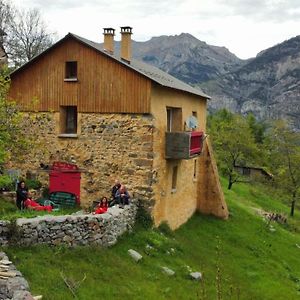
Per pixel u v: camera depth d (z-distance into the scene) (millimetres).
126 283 12016
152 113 17219
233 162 39688
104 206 16578
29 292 8883
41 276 10453
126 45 19875
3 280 9102
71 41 18281
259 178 47281
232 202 28906
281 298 15844
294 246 23938
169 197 19406
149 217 17375
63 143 18812
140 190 17469
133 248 14852
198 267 15898
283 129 41688
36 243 12023
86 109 18281
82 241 13219
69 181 18750
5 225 11406
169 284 13164
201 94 22625
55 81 18766
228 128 42031
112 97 17750
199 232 21094
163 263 14680
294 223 33188
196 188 24016
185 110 20938
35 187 19016
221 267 16859
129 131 17547
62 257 12078
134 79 17297
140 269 13406
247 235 22734
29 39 37969
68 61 18453
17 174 19266
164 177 18625
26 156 19406
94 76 18016
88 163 18422
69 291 10234
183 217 21609
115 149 17859
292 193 38125
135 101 17328
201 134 20734
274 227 26359
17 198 16188
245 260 19094
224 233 22094
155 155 17531
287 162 39406
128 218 16000
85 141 18406
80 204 18609
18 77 19297
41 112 19109
